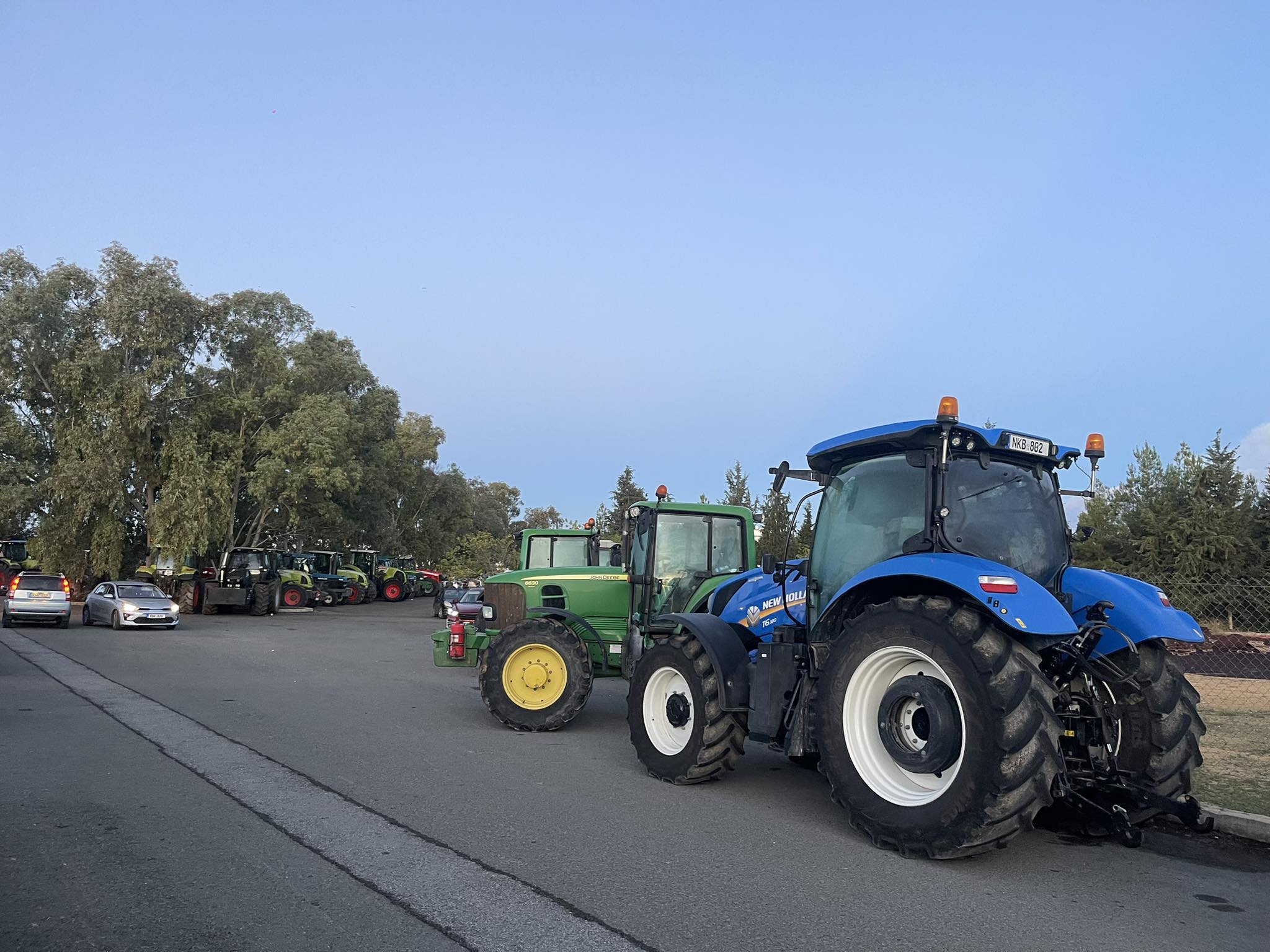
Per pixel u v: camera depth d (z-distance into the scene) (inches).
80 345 1373.0
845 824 241.9
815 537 267.4
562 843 217.2
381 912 169.5
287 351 1573.6
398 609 1699.1
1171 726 227.8
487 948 153.6
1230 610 509.4
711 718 279.3
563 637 391.9
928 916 172.7
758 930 163.6
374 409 1909.4
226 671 589.6
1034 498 252.4
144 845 208.4
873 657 223.3
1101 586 241.3
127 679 532.7
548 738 371.6
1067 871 203.8
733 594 334.0
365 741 348.5
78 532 1348.4
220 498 1413.6
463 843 214.7
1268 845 226.8
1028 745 195.3
